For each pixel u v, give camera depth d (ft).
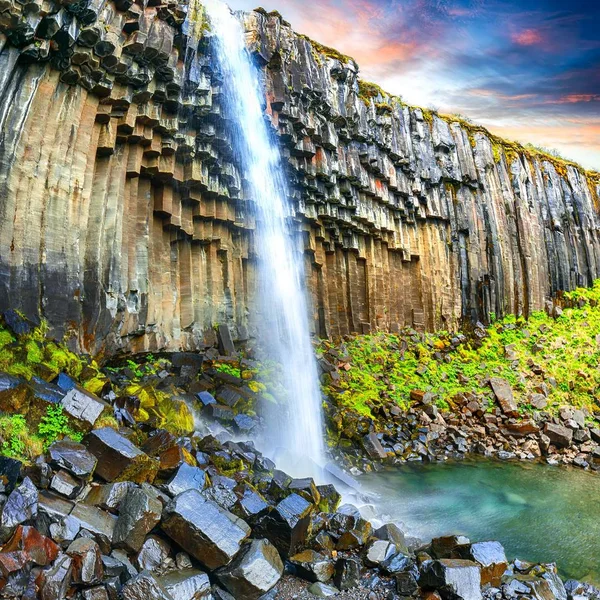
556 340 69.26
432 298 68.85
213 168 42.86
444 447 48.14
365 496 34.06
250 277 50.26
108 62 30.86
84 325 30.89
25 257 26.63
